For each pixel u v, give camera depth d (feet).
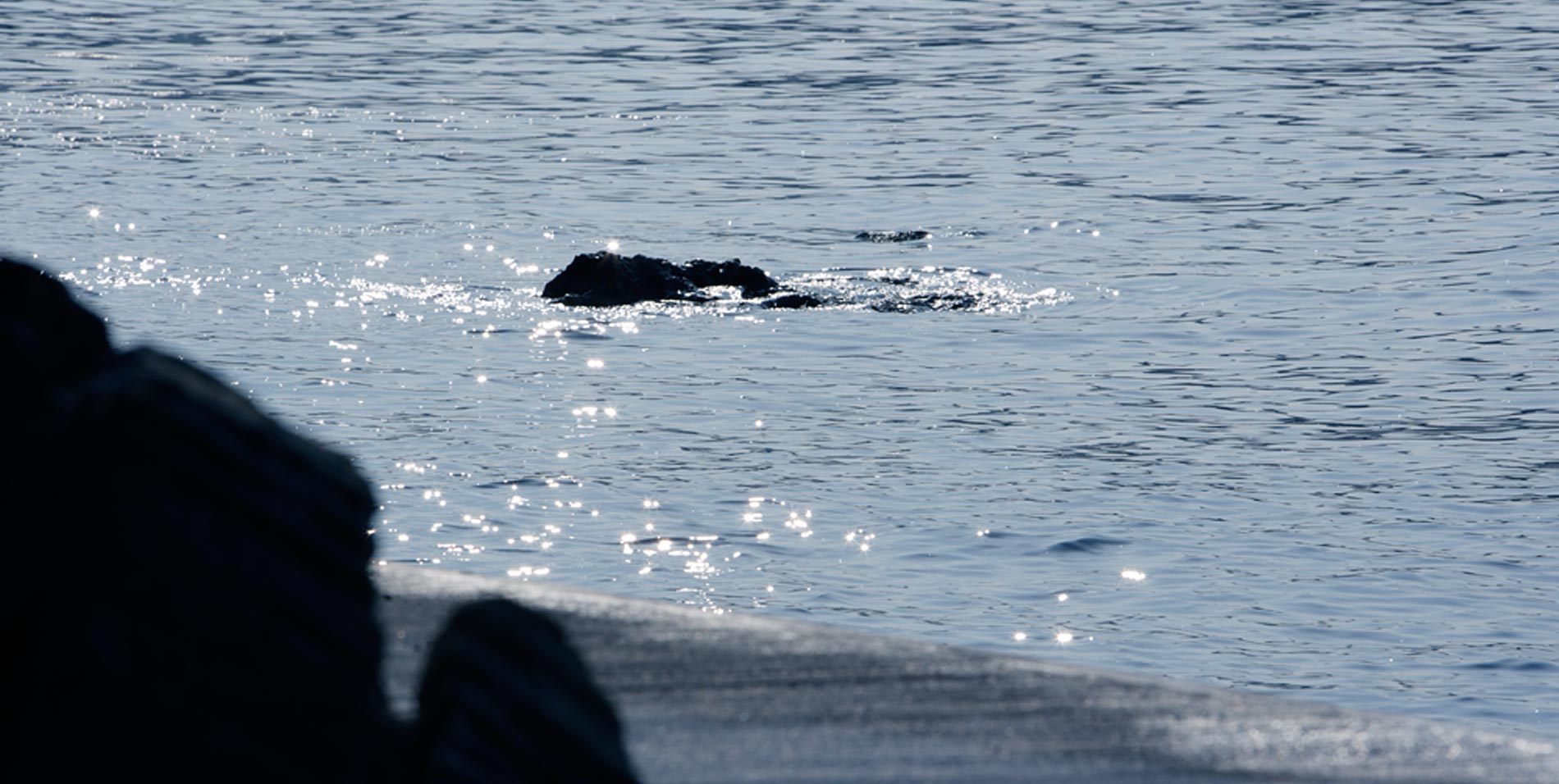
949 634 154.20
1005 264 346.54
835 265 346.13
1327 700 140.05
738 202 421.59
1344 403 238.68
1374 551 175.01
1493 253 352.08
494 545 175.83
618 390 243.40
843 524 183.52
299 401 233.35
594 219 396.16
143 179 434.71
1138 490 196.34
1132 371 259.19
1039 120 569.64
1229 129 544.62
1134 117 572.51
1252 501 192.24
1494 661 148.15
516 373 252.42
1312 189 436.35
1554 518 185.47
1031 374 256.73
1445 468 205.26
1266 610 159.74
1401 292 316.81
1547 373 255.09
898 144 519.19
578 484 196.44
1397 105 590.96
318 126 545.44
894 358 266.98
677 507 188.75
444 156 490.90
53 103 577.02
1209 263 346.13
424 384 244.83
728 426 224.94
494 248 360.07
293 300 302.25
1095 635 153.99
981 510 188.34
